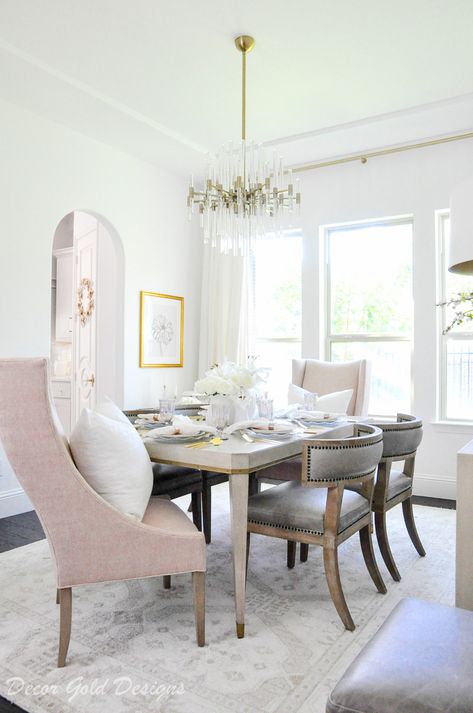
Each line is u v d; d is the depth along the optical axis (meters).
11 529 3.32
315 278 4.73
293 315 4.98
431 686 0.99
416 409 4.25
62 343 6.51
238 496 2.02
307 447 1.99
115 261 4.58
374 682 1.01
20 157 3.66
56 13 2.70
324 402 3.57
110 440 1.89
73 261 5.52
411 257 4.45
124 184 4.47
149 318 4.73
